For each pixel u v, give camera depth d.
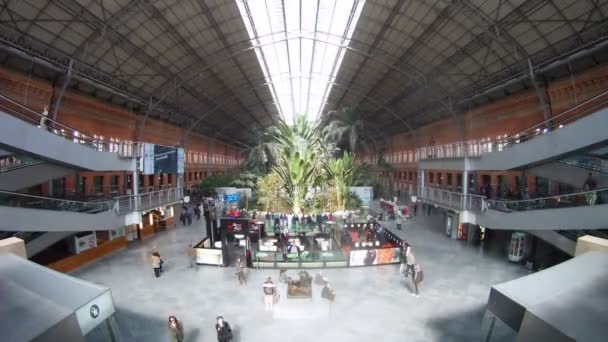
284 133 19.05
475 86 25.14
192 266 17.08
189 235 24.56
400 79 31.61
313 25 25.47
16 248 7.75
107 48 20.08
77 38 17.94
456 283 14.61
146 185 28.56
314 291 13.35
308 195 19.44
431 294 13.45
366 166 41.88
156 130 32.03
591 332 4.27
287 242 18.06
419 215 32.75
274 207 19.19
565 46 17.05
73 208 14.33
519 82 20.61
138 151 19.92
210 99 37.38
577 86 17.25
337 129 40.53
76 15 16.52
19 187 12.40
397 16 21.64
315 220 18.48
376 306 12.40
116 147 21.41
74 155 13.84
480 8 17.75
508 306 5.71
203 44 24.77
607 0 14.08
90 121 22.19
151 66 24.39
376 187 41.12
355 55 29.39
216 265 17.11
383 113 46.12
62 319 5.10
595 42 15.12
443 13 19.58
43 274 6.45
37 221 11.93
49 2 15.25
